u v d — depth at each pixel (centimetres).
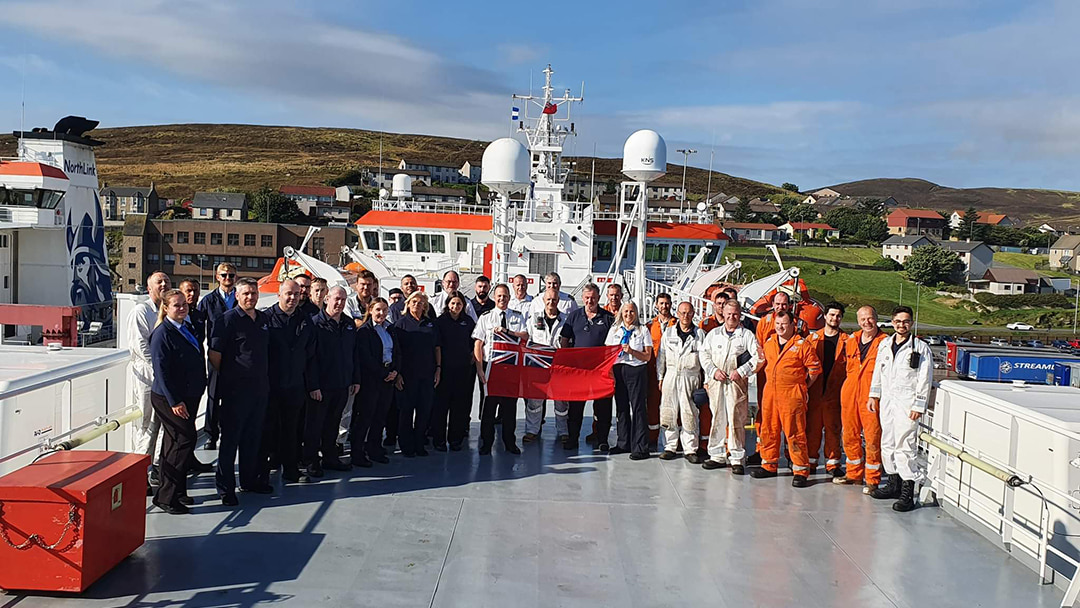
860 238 12138
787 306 813
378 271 2170
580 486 728
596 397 830
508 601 481
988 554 588
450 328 827
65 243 3772
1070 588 488
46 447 540
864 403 732
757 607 486
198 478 726
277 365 684
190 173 15325
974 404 648
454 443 848
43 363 633
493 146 1678
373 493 690
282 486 704
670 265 2414
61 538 457
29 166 3553
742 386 772
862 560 570
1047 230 15100
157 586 486
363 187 13200
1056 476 542
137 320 649
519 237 2027
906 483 687
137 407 661
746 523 642
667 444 838
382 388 775
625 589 505
